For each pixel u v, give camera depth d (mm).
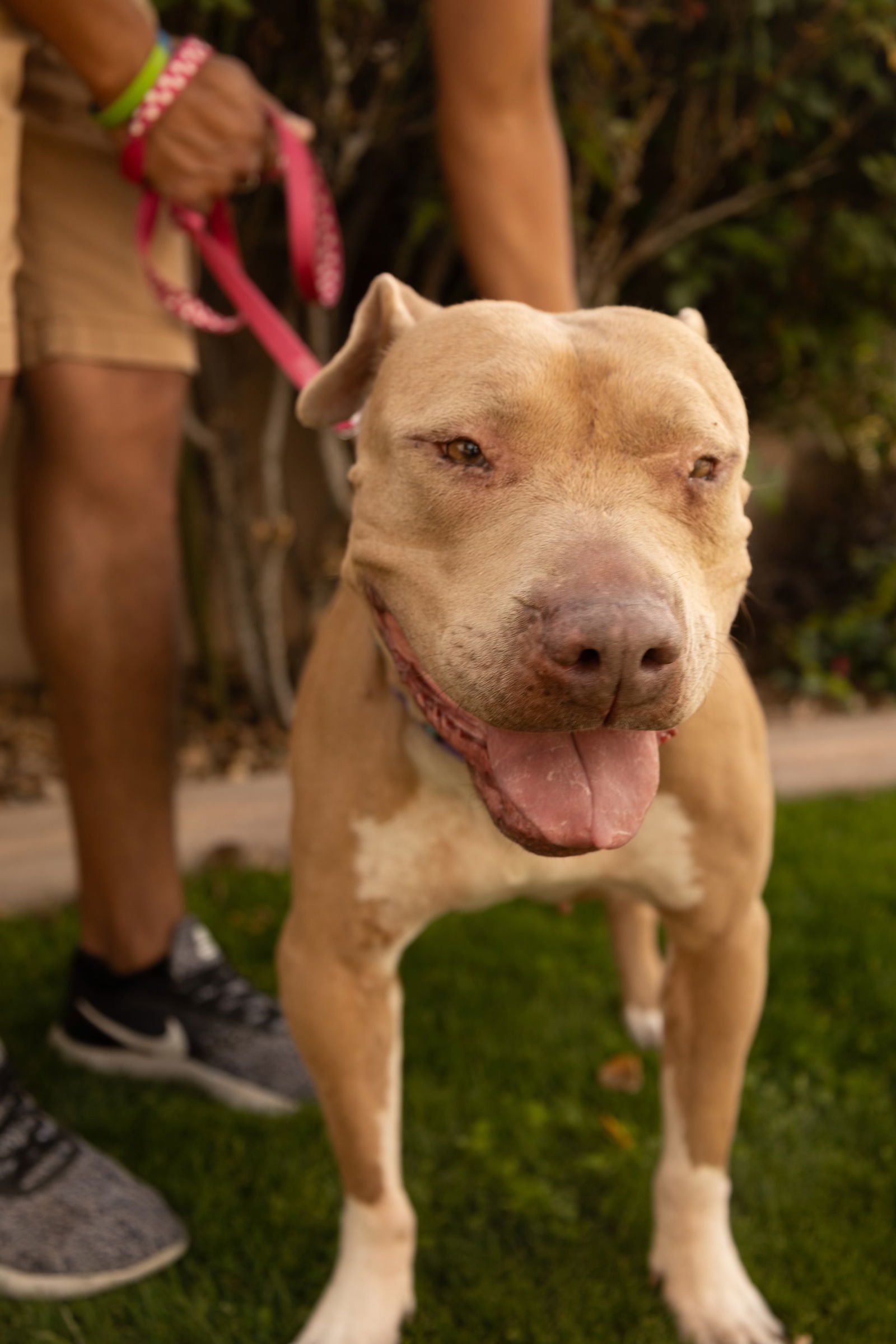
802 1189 1091
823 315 2287
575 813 771
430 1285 1014
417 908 941
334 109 1744
